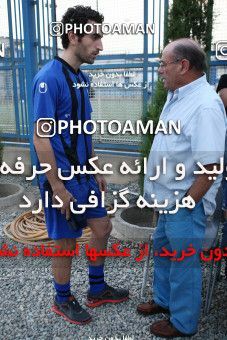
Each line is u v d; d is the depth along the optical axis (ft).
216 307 9.59
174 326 8.41
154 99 12.64
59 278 8.98
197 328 8.68
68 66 8.06
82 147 8.46
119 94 18.85
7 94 21.99
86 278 11.07
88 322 9.11
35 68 18.28
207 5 12.46
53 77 7.73
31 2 17.83
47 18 18.75
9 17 20.44
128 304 9.85
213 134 7.18
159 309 9.37
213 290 9.73
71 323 9.12
